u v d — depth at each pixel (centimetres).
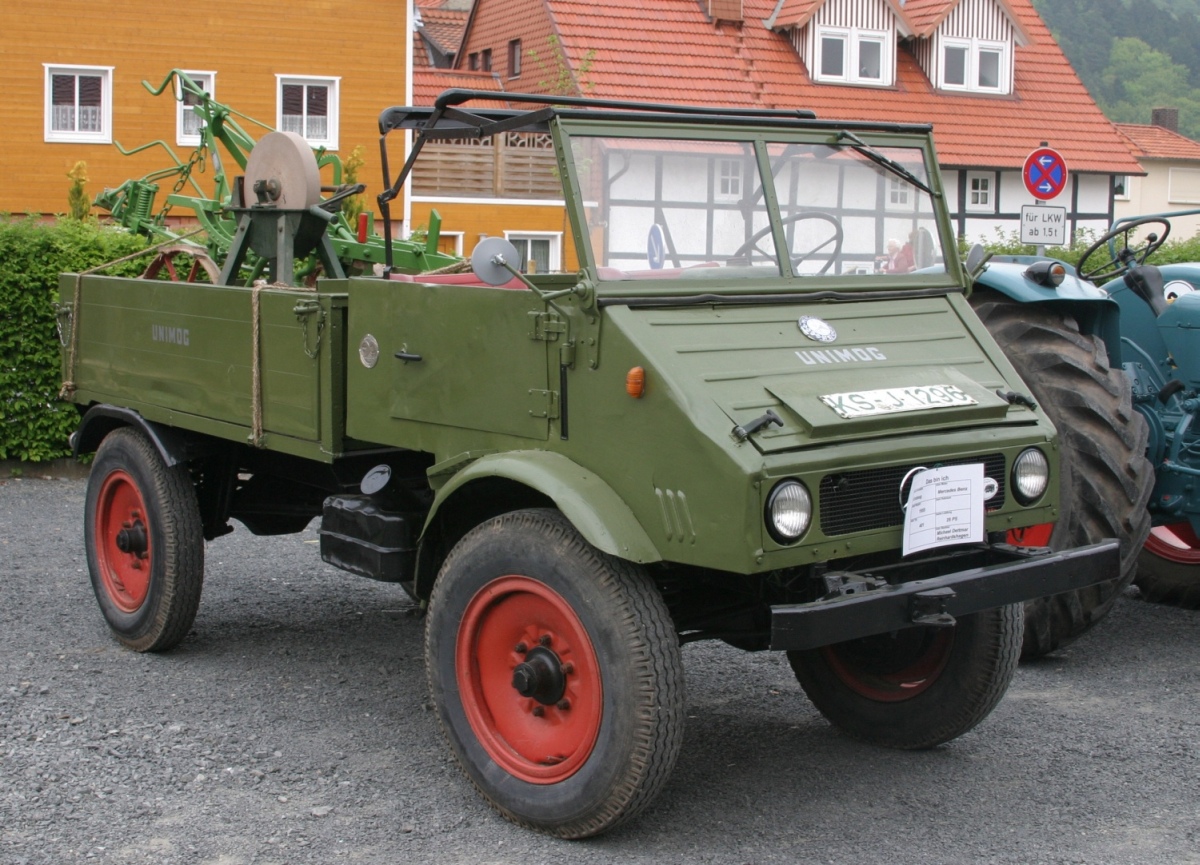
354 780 462
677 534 391
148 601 599
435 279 550
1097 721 534
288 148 626
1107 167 2934
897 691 498
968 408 429
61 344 680
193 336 575
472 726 439
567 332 416
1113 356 656
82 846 403
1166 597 723
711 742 509
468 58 2994
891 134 503
